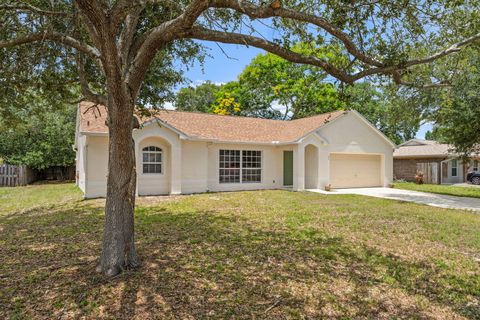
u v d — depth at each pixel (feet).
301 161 57.57
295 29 17.83
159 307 12.72
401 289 14.82
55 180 84.02
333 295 14.07
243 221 29.04
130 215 16.49
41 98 28.63
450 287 15.08
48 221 29.25
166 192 50.80
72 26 19.02
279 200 43.86
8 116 32.09
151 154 50.01
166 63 24.26
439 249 20.88
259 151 60.44
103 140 45.80
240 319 11.91
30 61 21.18
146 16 19.56
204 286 14.69
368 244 21.80
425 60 15.56
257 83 102.58
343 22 16.94
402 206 39.04
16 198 46.57
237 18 18.39
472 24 16.76
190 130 55.36
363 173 67.62
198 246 20.89
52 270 16.51
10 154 72.49
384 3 16.24
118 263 15.96
